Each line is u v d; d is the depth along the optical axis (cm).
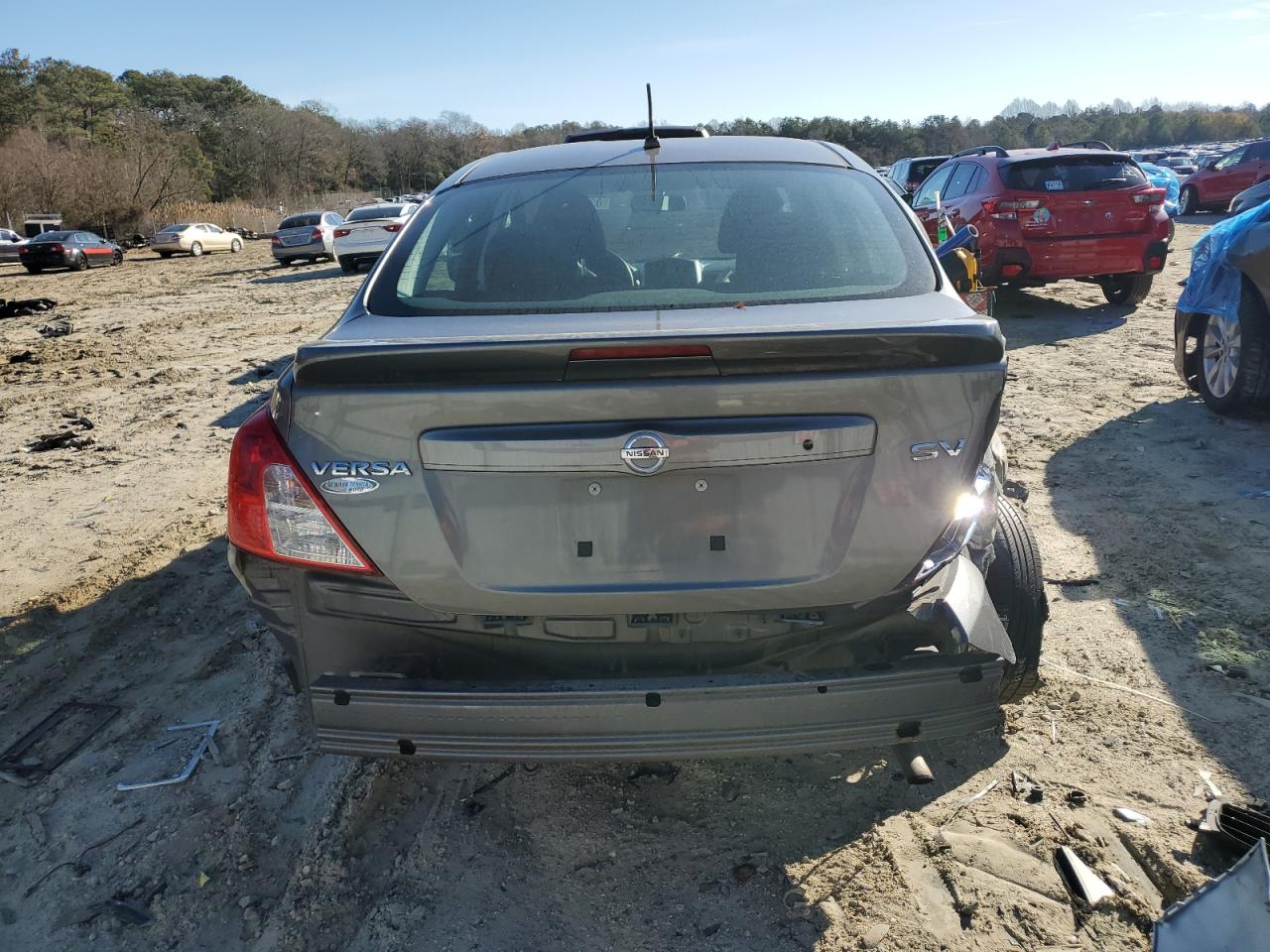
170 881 252
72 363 1073
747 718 208
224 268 2820
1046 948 216
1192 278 611
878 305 236
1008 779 274
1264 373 554
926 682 211
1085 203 933
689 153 314
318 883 246
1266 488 477
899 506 209
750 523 209
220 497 561
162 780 293
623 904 236
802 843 253
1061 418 619
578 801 274
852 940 221
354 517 211
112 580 442
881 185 298
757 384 201
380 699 211
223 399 838
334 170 11519
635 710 207
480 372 200
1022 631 278
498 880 246
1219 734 289
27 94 9506
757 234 267
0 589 439
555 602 211
